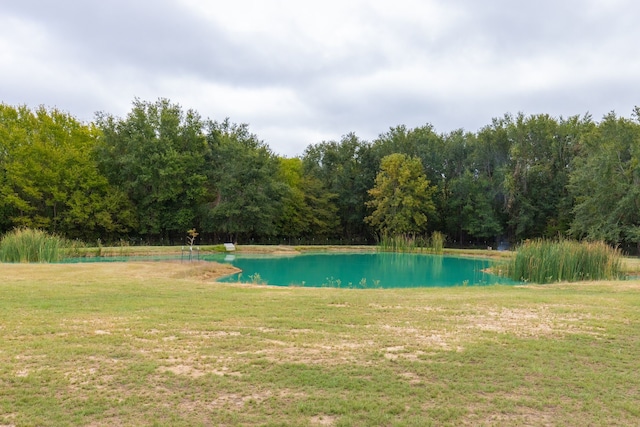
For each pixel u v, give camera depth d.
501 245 43.38
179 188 36.97
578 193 35.91
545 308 9.52
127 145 36.19
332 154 48.69
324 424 4.12
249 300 10.16
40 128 34.81
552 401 4.71
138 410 4.34
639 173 28.20
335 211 47.06
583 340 7.03
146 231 36.88
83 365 5.54
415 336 7.14
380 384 5.08
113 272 15.42
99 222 33.69
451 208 43.88
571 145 40.41
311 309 9.19
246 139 42.84
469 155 43.28
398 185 41.25
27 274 13.95
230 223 37.31
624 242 33.69
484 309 9.38
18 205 31.14
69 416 4.20
